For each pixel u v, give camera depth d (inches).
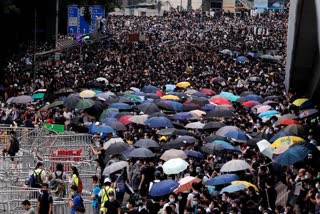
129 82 4365.2
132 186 2278.5
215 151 2365.9
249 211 1800.0
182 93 3627.0
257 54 6112.2
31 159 2561.5
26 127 3095.5
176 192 1973.4
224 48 7091.5
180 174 2234.3
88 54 6343.5
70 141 2935.5
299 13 3046.3
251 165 2257.6
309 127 2851.9
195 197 1930.4
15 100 3454.7
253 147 2481.5
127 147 2418.8
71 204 2022.6
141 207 1950.1
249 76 4753.9
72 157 2640.3
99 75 4699.8
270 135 2605.8
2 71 5027.1
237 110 3260.3
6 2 5620.1
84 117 3250.5
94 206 2108.8
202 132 2795.3
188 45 7332.7
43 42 6929.1
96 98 3452.3
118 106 3179.1
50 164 2509.8
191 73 4817.9
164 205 1898.4
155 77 4557.1
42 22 7057.1
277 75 4862.2
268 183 2060.8
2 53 6033.5
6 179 2353.6
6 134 3075.8
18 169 2477.9
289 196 1982.0
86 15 6752.0
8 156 2564.0
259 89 4028.1
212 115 2977.4
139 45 7253.9
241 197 1828.2
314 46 3329.2
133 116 2908.5
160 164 2317.9
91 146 2765.7
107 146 2498.8
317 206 1875.0
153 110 3068.4
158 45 7362.2
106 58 5954.7
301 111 3176.7
